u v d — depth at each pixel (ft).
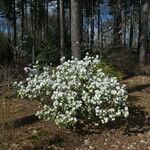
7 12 101.55
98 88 30.86
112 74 44.88
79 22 44.80
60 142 28.91
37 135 29.81
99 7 109.09
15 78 45.88
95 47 63.62
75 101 30.19
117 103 30.27
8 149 27.22
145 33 72.33
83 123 32.14
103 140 29.89
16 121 33.09
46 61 64.75
